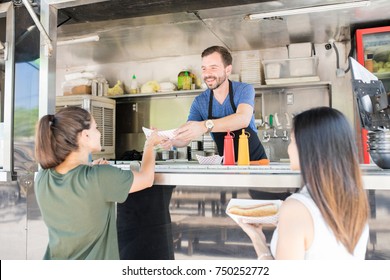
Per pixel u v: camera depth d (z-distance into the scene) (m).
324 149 0.91
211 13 3.05
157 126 4.54
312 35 3.72
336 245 0.89
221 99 2.33
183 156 4.17
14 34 1.80
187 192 1.56
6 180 1.73
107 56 4.52
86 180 1.17
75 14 2.31
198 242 1.54
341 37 3.78
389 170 1.36
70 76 4.34
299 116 0.99
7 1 1.82
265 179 1.36
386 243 1.30
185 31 3.58
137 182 1.28
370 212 1.32
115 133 4.73
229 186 1.47
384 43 3.37
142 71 4.70
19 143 1.79
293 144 1.06
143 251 1.63
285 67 3.74
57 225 1.19
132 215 1.65
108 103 4.42
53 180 1.20
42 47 1.79
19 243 1.79
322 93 3.92
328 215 0.88
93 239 1.22
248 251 1.46
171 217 1.59
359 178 0.92
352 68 1.42
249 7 2.90
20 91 1.80
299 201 0.93
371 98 1.36
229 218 1.49
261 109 4.08
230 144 1.74
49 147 1.21
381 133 1.34
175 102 4.48
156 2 2.12
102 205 1.21
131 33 3.61
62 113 1.26
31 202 1.77
